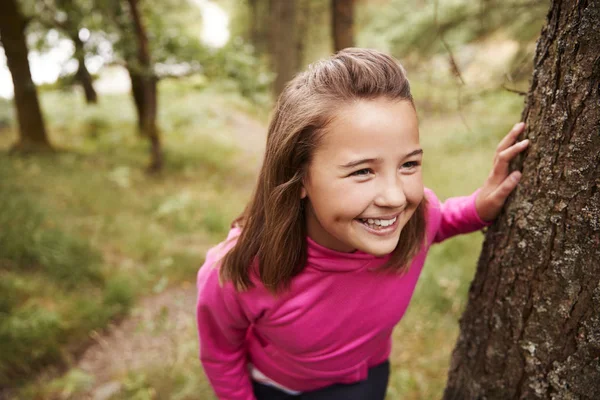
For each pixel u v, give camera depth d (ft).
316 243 3.58
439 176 19.88
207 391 7.85
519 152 3.77
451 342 8.79
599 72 3.05
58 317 9.84
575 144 3.26
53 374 8.95
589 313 3.41
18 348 8.93
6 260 11.60
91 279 11.99
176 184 23.11
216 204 19.49
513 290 3.95
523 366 3.95
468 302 4.66
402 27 21.24
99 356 9.50
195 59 22.20
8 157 22.88
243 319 4.14
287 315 3.82
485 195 4.04
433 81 19.24
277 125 3.23
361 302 3.80
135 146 29.50
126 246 14.05
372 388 4.82
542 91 3.52
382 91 2.83
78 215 15.90
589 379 3.52
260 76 24.49
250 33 59.57
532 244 3.69
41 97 38.40
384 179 2.87
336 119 2.82
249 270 3.71
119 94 45.88
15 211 14.21
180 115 30.91
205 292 4.00
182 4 30.89
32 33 26.55
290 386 4.66
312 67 3.15
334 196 2.94
